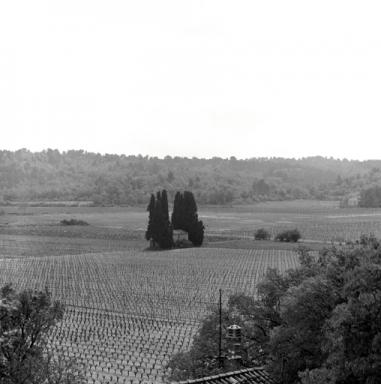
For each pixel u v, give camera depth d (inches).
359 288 993.5
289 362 1073.5
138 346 2509.8
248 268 4384.8
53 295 3545.8
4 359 1039.0
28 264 4778.5
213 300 3339.1
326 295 1073.5
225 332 1441.9
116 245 6289.4
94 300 3422.7
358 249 1133.1
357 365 916.6
